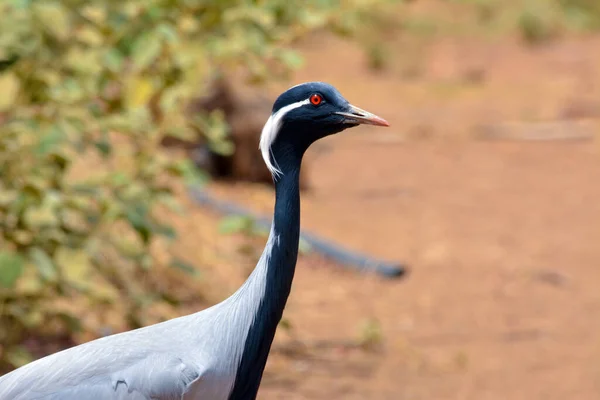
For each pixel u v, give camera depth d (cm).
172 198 1210
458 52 3275
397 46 3184
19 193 976
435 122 2477
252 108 1802
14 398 703
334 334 1285
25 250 981
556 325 1348
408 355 1237
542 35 3469
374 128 2411
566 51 3338
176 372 710
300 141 748
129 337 732
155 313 1224
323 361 1207
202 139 1780
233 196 1723
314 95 738
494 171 2091
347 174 2034
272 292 739
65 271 1009
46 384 704
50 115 1038
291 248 743
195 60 1142
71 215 1175
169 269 1326
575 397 1134
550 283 1493
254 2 1196
